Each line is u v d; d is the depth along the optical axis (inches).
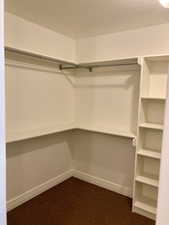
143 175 95.4
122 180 109.1
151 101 94.6
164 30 89.4
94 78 115.6
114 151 111.3
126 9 76.0
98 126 114.2
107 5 72.8
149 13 79.2
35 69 97.3
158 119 93.7
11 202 90.7
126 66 102.7
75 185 117.7
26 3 72.3
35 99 99.0
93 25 94.6
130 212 91.1
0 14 27.0
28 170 98.7
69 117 123.3
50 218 84.9
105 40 108.0
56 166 117.0
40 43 97.8
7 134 86.0
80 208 93.3
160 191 25.9
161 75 91.2
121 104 106.4
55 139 114.6
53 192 108.3
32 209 91.3
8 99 85.7
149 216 87.4
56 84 111.2
